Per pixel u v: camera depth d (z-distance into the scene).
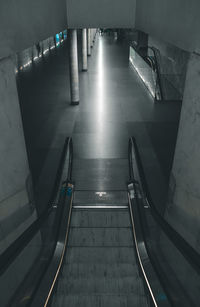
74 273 3.97
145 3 5.84
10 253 2.71
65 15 6.91
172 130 8.85
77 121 9.59
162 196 5.88
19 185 3.59
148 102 11.46
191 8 3.09
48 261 3.66
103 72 16.77
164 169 6.80
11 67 3.15
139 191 5.52
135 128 9.05
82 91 12.95
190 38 3.15
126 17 7.14
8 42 3.01
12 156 3.36
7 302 3.28
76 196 5.86
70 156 6.70
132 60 18.91
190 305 3.27
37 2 4.22
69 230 4.90
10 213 3.46
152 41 19.95
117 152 7.70
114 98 11.95
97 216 5.28
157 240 4.69
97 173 6.75
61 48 30.83
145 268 3.54
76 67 10.41
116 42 33.03
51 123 9.45
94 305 3.33
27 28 3.68
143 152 7.55
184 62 11.91
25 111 10.53
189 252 2.66
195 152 3.32
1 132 3.06
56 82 14.60
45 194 5.98
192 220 3.59
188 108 3.40
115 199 5.74
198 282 3.36
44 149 7.76
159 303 2.90
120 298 3.38
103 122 9.52
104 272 3.98
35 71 17.77
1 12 2.79
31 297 2.87
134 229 4.39
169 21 4.01
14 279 3.49
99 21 7.20
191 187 3.50
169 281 3.64
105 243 4.71
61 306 3.31
